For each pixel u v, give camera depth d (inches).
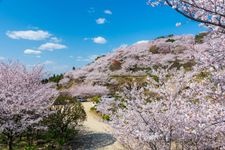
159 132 304.7
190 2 193.8
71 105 620.1
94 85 1273.4
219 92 264.8
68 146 561.6
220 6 201.9
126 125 330.0
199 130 267.0
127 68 1384.1
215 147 290.8
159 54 1263.5
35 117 560.7
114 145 533.0
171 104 308.7
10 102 534.3
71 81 1407.5
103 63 1539.1
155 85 360.8
